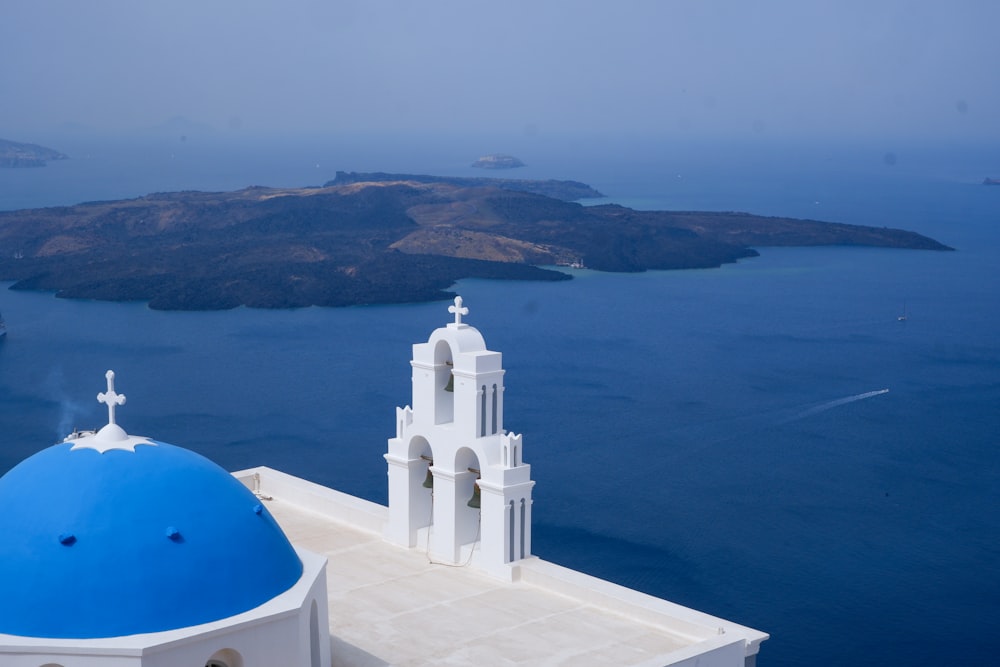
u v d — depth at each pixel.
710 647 18.75
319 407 139.88
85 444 17.02
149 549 15.90
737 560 88.69
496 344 185.62
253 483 28.72
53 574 15.52
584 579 22.06
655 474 113.75
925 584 83.75
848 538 94.06
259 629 16.11
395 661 19.50
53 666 15.07
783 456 121.75
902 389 156.12
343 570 23.50
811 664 69.50
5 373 157.38
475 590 22.31
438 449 23.58
